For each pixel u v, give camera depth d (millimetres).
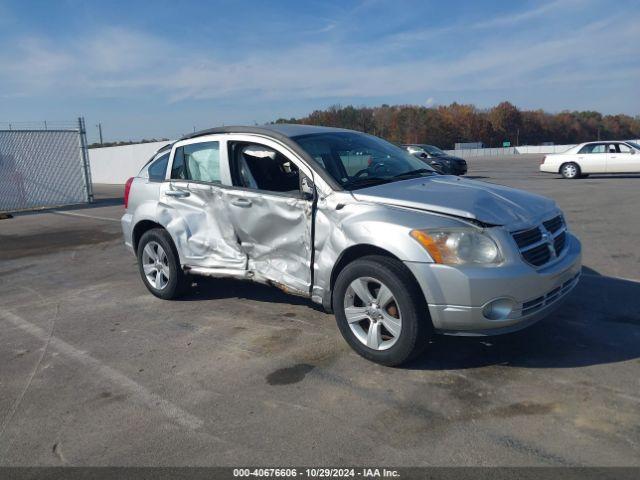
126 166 33688
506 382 3725
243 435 3242
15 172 17906
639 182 17828
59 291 6855
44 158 18500
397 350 3914
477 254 3686
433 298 3725
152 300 6145
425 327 3852
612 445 2949
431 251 3717
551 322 4789
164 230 5945
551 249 4043
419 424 3258
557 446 2965
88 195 19484
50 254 9609
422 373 3926
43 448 3205
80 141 19203
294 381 3908
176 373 4152
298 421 3363
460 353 4227
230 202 5105
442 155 23125
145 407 3643
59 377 4180
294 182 4945
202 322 5270
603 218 10422
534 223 4000
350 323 4203
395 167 5004
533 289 3752
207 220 5418
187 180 5629
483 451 2953
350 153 4938
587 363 3957
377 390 3707
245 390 3816
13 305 6305
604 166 20078
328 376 3955
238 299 5934
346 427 3268
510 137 103438
